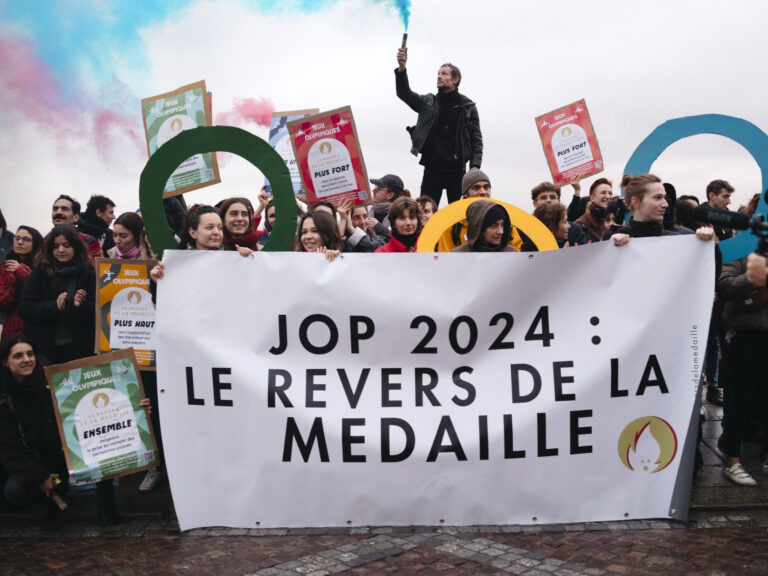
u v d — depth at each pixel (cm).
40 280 552
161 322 445
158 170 461
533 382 437
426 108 796
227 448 439
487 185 641
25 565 414
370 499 432
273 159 459
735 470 501
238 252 445
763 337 495
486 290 442
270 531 447
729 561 388
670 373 438
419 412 436
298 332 444
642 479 433
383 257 443
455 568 389
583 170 766
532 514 432
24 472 465
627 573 377
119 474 463
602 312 440
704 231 436
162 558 415
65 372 459
